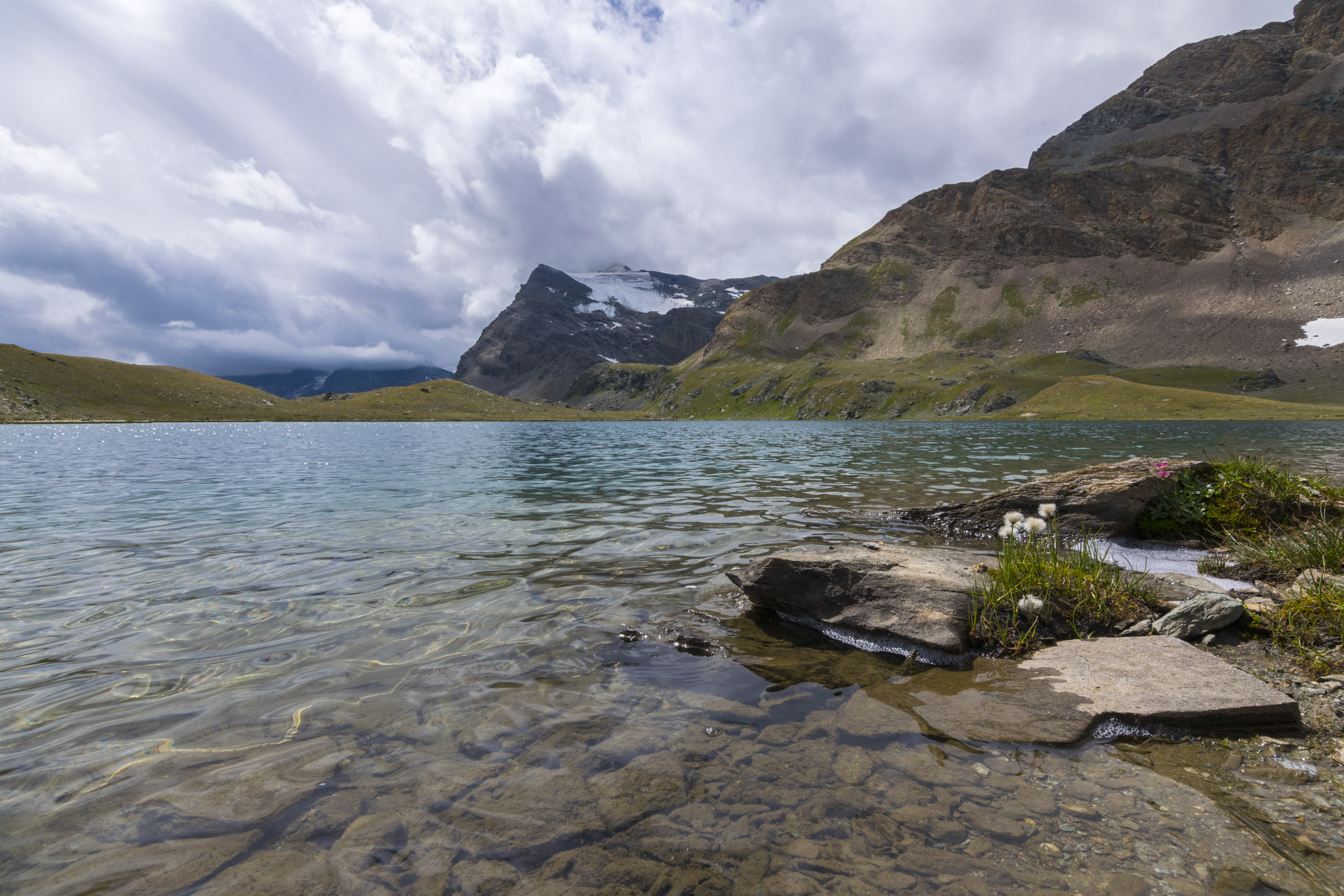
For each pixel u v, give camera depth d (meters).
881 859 3.39
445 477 24.81
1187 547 11.62
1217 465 13.06
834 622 7.36
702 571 9.93
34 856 3.27
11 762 4.21
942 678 5.96
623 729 4.81
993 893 3.14
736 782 4.11
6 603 8.02
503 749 4.47
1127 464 13.72
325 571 9.79
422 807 3.78
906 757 4.48
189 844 3.39
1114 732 4.89
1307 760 4.49
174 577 9.36
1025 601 7.14
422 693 5.42
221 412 168.75
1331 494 11.83
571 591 8.77
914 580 7.46
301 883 3.11
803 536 12.64
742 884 3.18
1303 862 3.37
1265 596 8.16
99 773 4.09
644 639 6.93
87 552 11.12
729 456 36.88
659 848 3.46
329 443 57.28
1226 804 3.95
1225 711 5.00
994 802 3.94
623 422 189.25
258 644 6.61
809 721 5.02
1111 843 3.54
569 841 3.50
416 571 9.78
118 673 5.80
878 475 24.86
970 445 47.34
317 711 5.05
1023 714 5.14
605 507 16.45
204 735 4.63
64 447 49.78
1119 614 7.47
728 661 6.36
